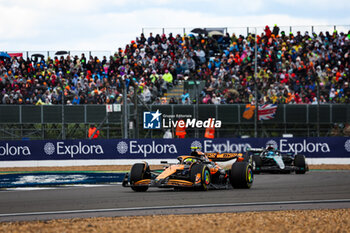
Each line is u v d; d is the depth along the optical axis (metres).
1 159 58.59
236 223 19.47
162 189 34.56
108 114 63.59
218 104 64.94
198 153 34.28
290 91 75.31
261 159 50.19
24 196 30.94
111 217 21.39
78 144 59.38
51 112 63.94
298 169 49.50
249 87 74.50
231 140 60.19
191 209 23.78
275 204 25.59
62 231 18.05
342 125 65.81
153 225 19.05
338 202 26.50
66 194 31.73
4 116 63.44
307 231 18.08
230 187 34.44
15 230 18.38
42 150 59.00
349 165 60.09
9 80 74.25
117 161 59.53
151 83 73.12
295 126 65.44
